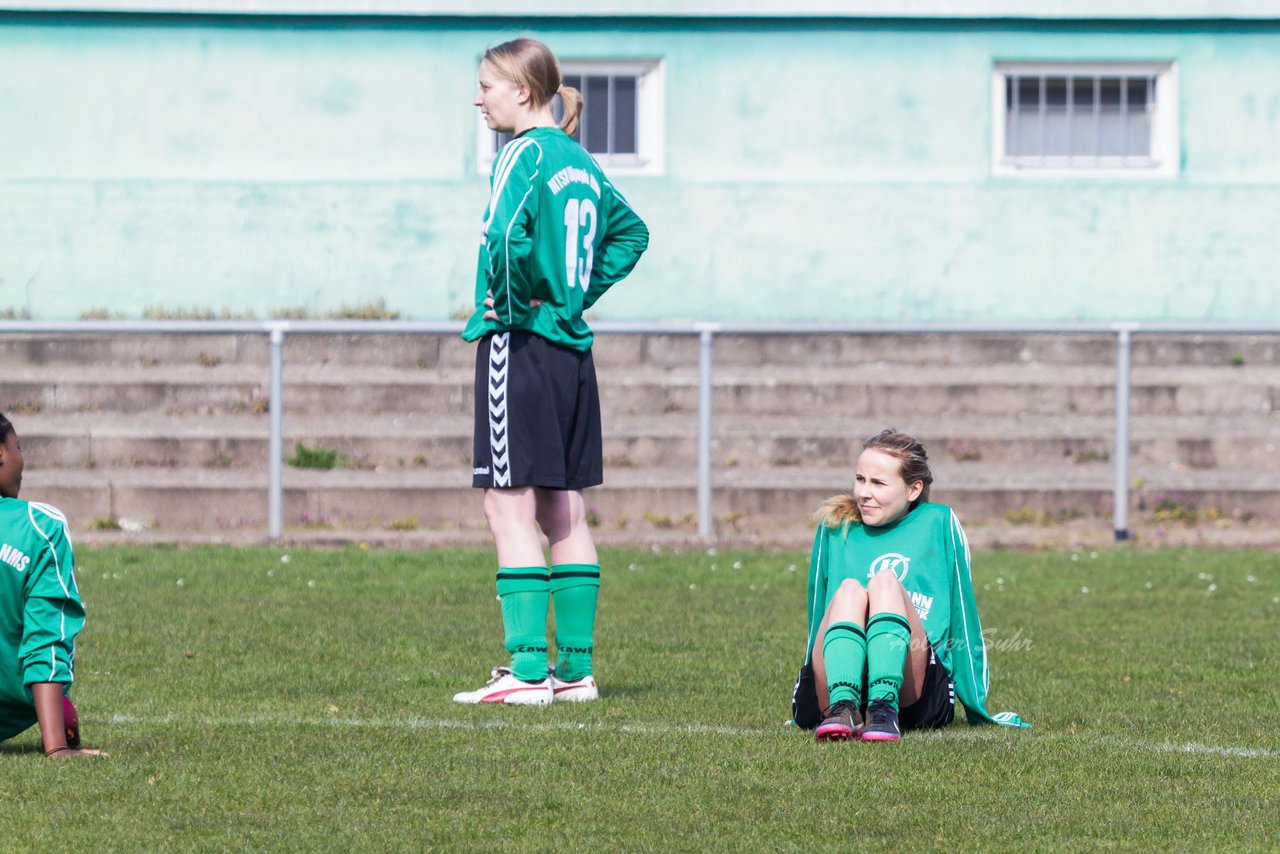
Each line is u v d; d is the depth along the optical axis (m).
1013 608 33.03
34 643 18.09
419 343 52.25
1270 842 15.61
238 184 56.50
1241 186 58.06
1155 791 17.53
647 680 24.83
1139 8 57.66
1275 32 58.16
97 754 18.48
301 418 49.28
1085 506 45.97
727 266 57.34
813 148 57.50
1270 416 51.22
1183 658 27.19
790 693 23.61
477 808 16.52
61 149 56.44
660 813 16.38
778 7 56.94
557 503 23.52
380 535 42.81
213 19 56.47
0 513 18.05
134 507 44.53
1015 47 57.69
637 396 50.50
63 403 49.66
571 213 22.92
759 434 48.53
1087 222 57.78
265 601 32.81
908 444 20.95
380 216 56.78
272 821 15.93
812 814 16.38
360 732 20.22
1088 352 53.44
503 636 28.89
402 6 56.38
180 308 56.50
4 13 55.94
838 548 21.20
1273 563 39.75
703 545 42.25
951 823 16.09
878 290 57.66
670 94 57.09
